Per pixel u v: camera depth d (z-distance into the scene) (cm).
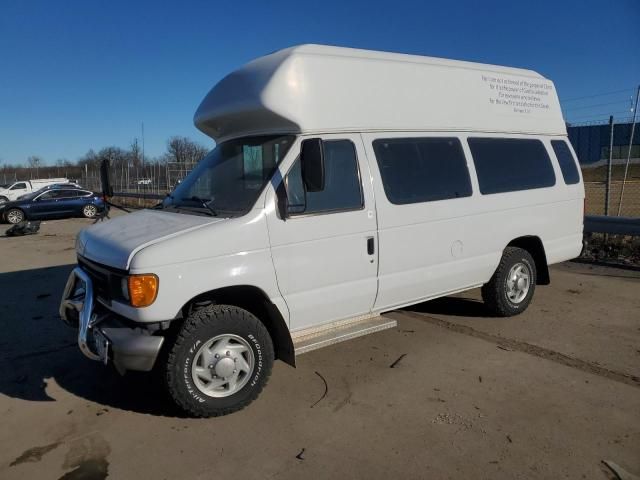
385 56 479
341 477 315
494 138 564
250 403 404
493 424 370
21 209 2088
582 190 652
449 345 518
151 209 487
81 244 445
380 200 455
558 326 567
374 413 389
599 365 464
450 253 514
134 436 367
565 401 400
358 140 448
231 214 395
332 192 429
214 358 380
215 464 332
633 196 2073
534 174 600
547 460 326
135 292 349
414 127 491
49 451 351
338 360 489
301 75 416
